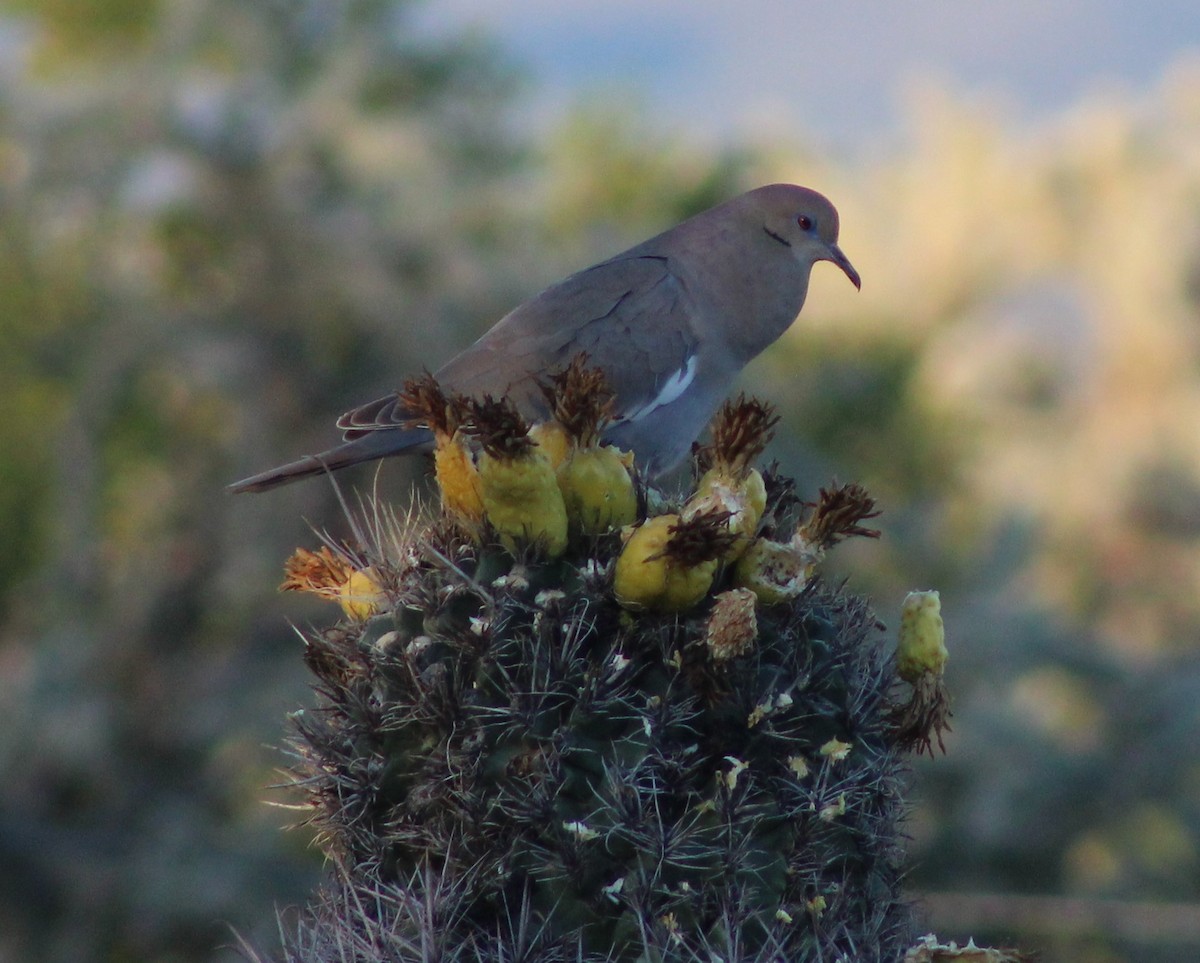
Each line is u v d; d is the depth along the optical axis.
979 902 13.95
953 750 14.80
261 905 14.30
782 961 3.60
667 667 3.73
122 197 17.59
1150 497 20.66
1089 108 25.86
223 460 16.91
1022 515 16.94
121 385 17.30
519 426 3.77
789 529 4.09
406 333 16.58
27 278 18.11
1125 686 15.37
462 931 3.75
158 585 16.33
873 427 18.78
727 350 7.40
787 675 3.79
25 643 17.86
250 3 17.95
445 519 4.07
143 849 14.82
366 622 4.04
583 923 3.65
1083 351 23.44
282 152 17.50
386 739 3.88
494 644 3.75
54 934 14.71
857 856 3.81
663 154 20.34
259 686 15.38
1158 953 13.91
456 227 17.47
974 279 23.73
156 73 17.81
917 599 3.97
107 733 15.45
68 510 16.97
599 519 3.87
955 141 24.86
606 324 6.93
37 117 17.89
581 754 3.68
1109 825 14.75
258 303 16.91
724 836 3.65
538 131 19.50
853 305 19.55
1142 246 23.88
